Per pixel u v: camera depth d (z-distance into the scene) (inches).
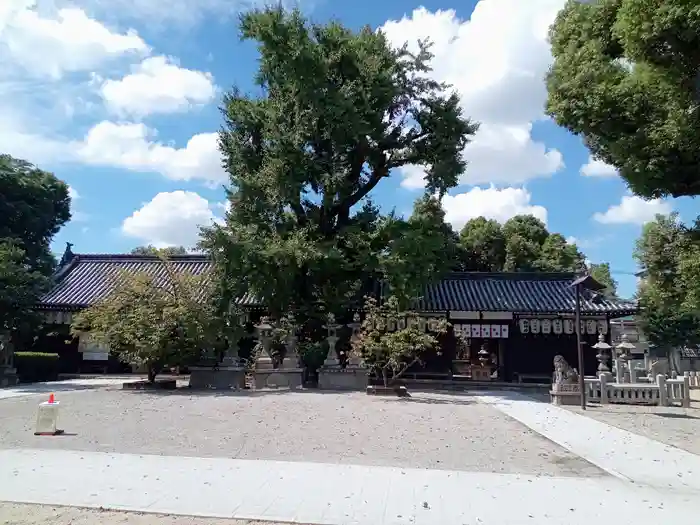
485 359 1163.9
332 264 966.4
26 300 881.5
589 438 455.8
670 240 810.2
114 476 304.0
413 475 315.9
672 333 1346.0
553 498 275.3
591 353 1055.6
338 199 1055.6
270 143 994.1
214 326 840.9
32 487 280.7
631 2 407.2
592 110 494.6
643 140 468.8
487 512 252.1
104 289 1164.5
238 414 555.2
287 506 255.9
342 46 991.0
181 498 265.7
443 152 1039.6
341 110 927.0
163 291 845.2
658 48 414.0
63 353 1119.0
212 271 951.6
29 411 560.1
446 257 1334.9
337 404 657.0
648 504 268.5
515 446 418.0
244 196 988.6
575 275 1118.4
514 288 1135.6
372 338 826.8
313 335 1032.2
